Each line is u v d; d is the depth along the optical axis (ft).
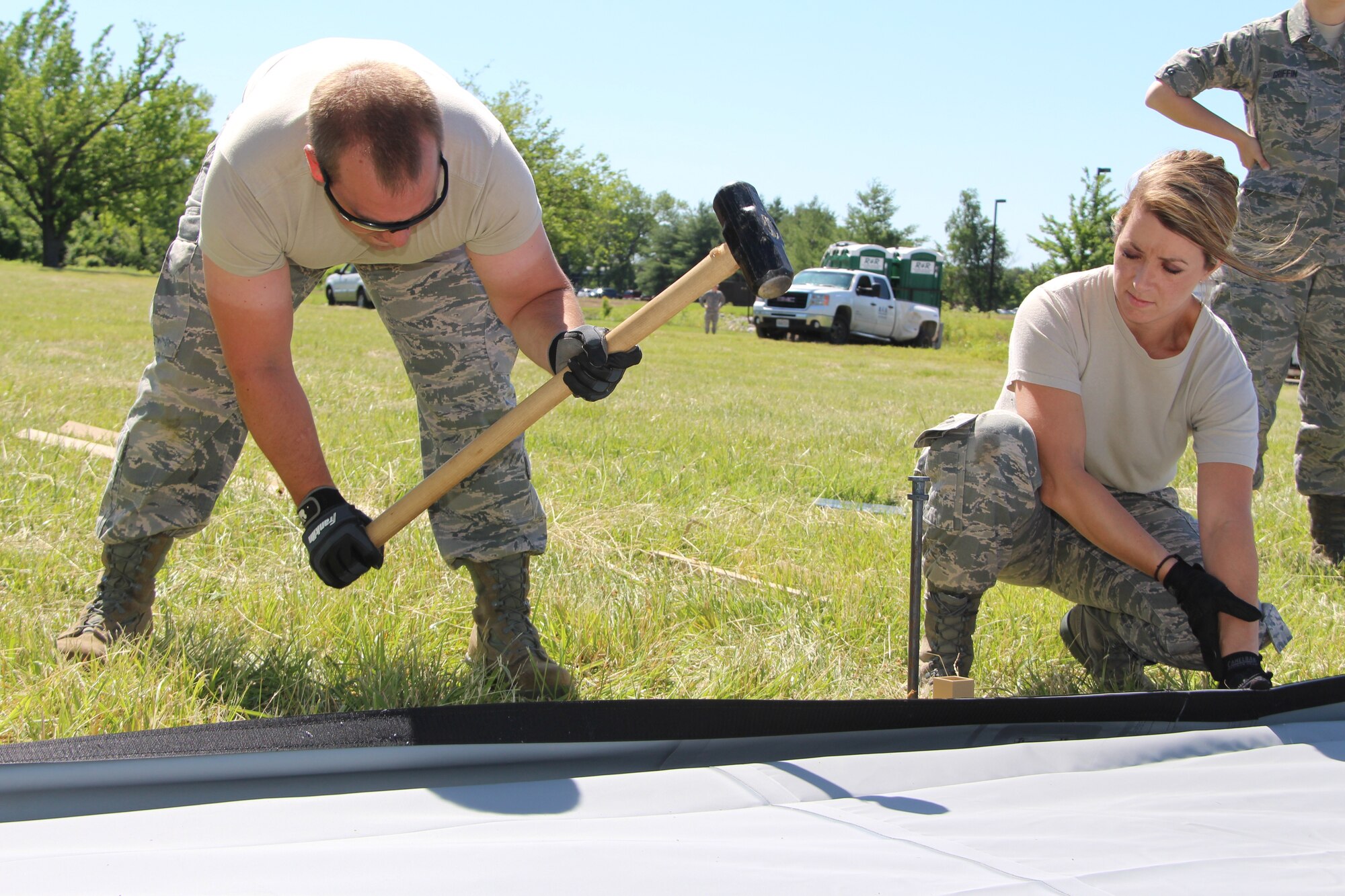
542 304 7.07
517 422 6.27
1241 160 11.95
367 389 23.31
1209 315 7.52
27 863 3.75
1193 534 7.93
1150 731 6.32
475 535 7.51
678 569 10.39
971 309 207.62
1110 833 4.36
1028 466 7.43
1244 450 7.50
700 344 64.69
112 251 185.98
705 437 19.27
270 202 6.11
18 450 12.53
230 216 6.13
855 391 36.42
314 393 21.89
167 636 7.46
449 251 7.30
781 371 45.27
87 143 152.66
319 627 8.00
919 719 5.90
